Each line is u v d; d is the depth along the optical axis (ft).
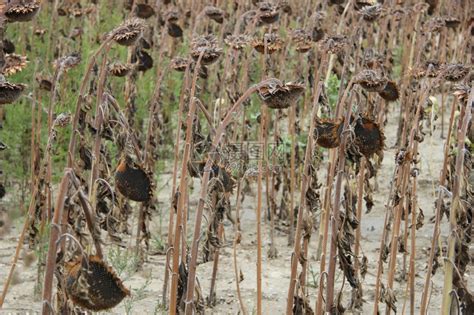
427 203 37.81
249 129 35.19
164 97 41.42
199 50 21.15
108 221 16.47
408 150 22.47
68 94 34.58
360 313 26.04
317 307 20.65
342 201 19.11
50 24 40.34
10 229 32.86
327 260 30.96
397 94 19.57
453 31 51.19
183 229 19.65
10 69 18.12
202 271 29.76
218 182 20.74
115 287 13.29
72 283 13.29
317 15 33.06
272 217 31.45
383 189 39.86
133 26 18.40
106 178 19.80
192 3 46.42
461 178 17.15
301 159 34.68
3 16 20.89
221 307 26.89
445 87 49.98
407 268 30.45
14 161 36.09
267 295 27.89
